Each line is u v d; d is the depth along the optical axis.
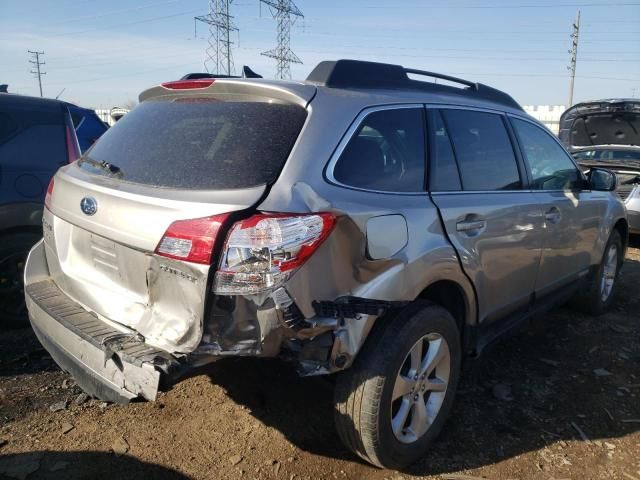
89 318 2.49
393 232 2.42
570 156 4.18
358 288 2.29
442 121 2.99
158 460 2.69
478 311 3.03
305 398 3.28
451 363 2.85
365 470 2.68
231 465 2.68
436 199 2.75
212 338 2.06
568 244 3.93
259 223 2.02
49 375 3.47
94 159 2.84
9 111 4.05
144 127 2.73
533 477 2.69
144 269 2.25
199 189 2.19
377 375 2.39
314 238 2.09
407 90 2.93
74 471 2.58
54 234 2.86
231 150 2.29
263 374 3.46
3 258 3.94
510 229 3.17
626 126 8.59
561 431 3.10
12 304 4.05
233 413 3.11
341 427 2.50
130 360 2.09
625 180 7.59
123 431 2.91
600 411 3.32
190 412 3.11
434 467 2.73
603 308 4.97
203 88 2.63
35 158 4.08
